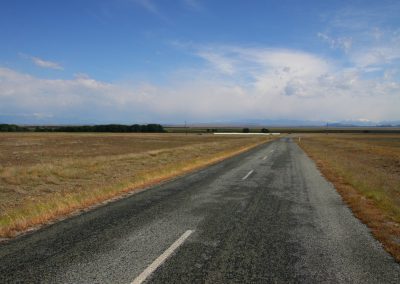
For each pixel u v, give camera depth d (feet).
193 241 19.38
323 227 22.41
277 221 23.90
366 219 24.11
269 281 14.24
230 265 15.89
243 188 38.17
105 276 14.64
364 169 56.49
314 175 49.67
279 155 90.43
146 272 15.05
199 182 42.73
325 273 15.08
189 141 207.41
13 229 21.77
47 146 144.56
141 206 28.66
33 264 15.90
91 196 31.81
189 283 14.01
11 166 66.33
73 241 19.30
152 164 68.59
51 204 28.14
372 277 14.71
